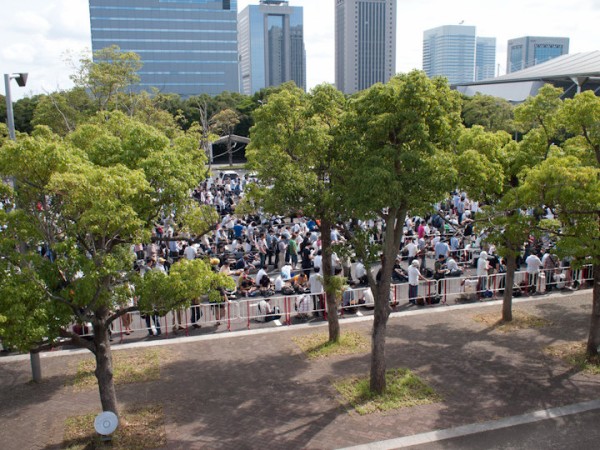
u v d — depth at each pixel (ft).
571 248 50.11
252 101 282.36
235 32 461.78
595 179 49.03
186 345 61.98
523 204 53.67
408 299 74.38
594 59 279.49
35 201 37.50
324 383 51.49
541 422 44.14
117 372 54.24
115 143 43.16
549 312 71.26
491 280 78.18
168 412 46.37
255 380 52.49
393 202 41.65
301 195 49.44
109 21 435.94
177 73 456.45
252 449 40.50
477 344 60.90
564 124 56.49
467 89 373.20
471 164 55.72
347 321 68.74
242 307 71.10
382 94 43.86
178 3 446.60
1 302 33.71
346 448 40.50
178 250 93.76
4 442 42.29
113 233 38.55
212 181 184.34
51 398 49.60
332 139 48.39
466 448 40.52
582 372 53.31
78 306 38.17
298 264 94.94
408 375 52.31
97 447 41.09
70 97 121.08
